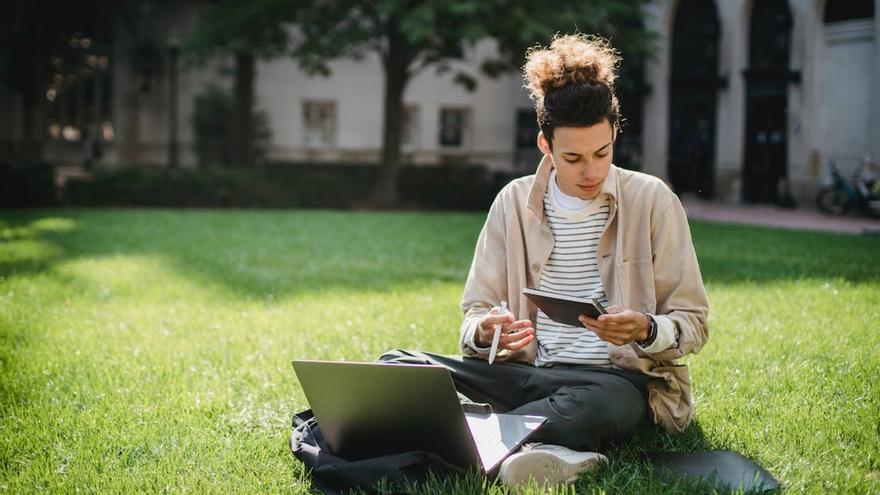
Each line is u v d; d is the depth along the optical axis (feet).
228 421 11.42
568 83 8.87
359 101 89.04
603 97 8.71
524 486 8.26
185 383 13.44
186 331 18.02
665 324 8.96
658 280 9.55
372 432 8.98
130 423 11.28
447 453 8.73
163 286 24.39
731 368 13.69
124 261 29.81
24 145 78.89
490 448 8.53
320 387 8.92
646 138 80.28
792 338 15.75
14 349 16.16
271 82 86.48
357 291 23.54
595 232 9.68
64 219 47.75
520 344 9.39
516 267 10.13
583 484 8.63
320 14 64.90
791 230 43.68
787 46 67.15
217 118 80.64
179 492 8.87
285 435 10.58
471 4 55.52
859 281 23.13
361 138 89.35
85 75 84.64
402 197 71.92
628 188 9.70
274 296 22.86
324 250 34.32
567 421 8.90
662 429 10.18
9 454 10.12
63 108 84.58
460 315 19.16
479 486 8.29
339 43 63.87
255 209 66.33
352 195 69.31
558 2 60.13
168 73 84.69
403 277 26.45
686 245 9.57
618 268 9.51
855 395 11.78
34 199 61.00
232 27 63.21
